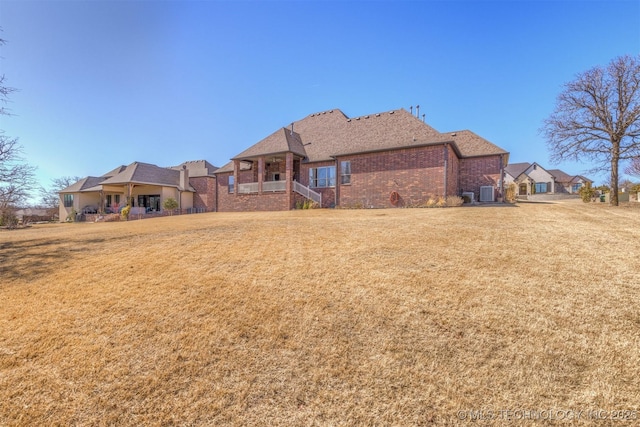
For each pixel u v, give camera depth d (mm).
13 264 6070
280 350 2842
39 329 3367
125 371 2615
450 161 17969
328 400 2223
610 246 5773
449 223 8945
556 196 36438
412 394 2240
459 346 2770
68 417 2143
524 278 4199
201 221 13391
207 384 2430
